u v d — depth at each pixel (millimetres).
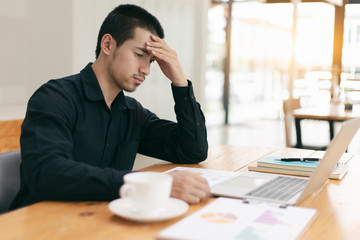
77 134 1278
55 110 1180
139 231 771
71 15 2656
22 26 2436
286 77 7883
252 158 1614
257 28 8188
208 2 4469
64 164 979
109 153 1369
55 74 2633
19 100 2436
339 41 6438
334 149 1039
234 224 787
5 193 1218
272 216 849
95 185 952
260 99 8906
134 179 836
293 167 1318
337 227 843
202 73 4461
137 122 1500
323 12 6711
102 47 1298
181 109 1458
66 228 778
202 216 829
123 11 1273
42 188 969
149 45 1278
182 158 1481
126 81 1284
